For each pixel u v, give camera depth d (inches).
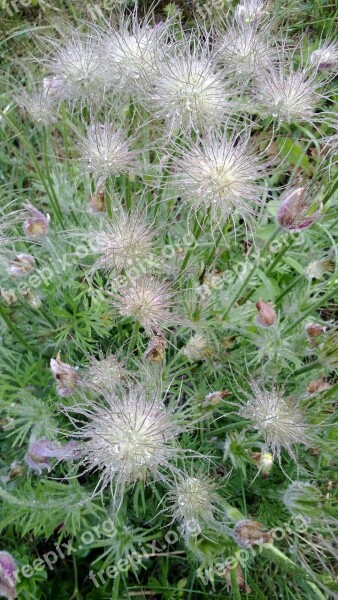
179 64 10.9
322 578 11.3
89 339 12.5
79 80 11.7
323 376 12.6
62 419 12.9
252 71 11.8
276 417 10.3
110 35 12.0
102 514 12.8
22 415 12.6
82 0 16.5
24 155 17.8
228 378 12.9
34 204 16.6
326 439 12.1
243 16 12.5
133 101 11.5
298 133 16.9
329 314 16.5
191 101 10.7
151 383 10.7
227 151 10.4
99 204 11.5
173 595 13.2
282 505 13.0
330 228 14.2
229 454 11.6
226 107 11.1
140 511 12.8
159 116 11.0
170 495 11.5
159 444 9.3
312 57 12.6
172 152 11.4
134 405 9.6
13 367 13.9
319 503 11.6
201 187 10.3
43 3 16.9
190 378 12.6
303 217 11.0
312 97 11.7
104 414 9.5
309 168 16.4
